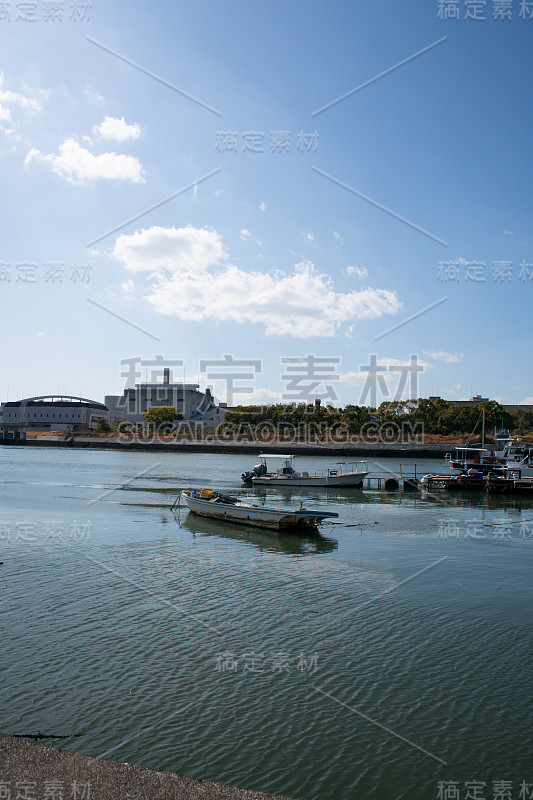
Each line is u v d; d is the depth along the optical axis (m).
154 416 182.88
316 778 12.95
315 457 133.50
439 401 159.50
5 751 11.33
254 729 14.71
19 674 17.19
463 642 20.20
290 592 25.67
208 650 19.19
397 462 119.31
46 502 52.97
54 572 28.08
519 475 69.69
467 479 67.62
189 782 10.48
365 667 18.17
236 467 102.62
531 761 13.75
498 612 23.31
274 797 10.13
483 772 13.32
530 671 18.06
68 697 15.97
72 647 19.17
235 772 13.06
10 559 30.34
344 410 164.75
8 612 22.25
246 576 28.25
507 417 151.00
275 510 40.06
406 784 12.86
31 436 189.50
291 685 16.92
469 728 14.98
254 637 20.38
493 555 33.53
